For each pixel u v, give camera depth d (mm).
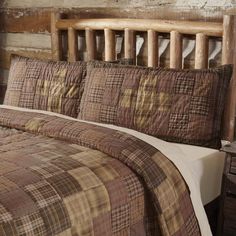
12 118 2047
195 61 2207
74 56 2738
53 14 2791
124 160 1575
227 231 1852
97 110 2102
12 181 1327
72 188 1368
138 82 2051
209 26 2123
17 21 3203
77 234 1304
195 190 1718
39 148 1660
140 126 2006
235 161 1779
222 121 2148
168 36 2371
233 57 2066
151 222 1572
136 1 2514
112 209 1427
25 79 2418
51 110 2295
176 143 1985
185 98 1966
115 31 2543
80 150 1646
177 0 2348
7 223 1175
